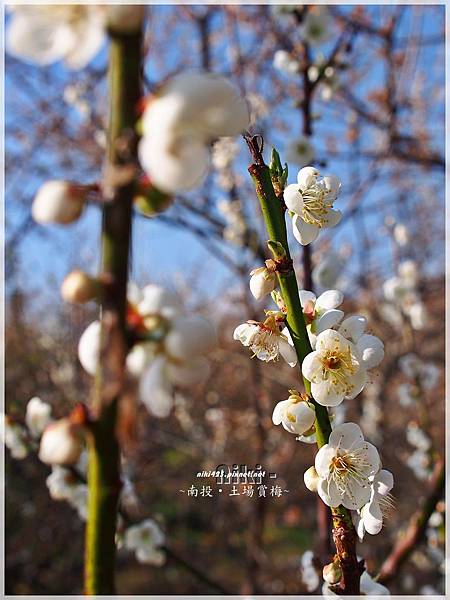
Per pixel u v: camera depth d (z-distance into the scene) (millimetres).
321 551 2971
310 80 3986
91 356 980
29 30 919
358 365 1558
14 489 7176
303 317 1591
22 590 6691
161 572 7758
